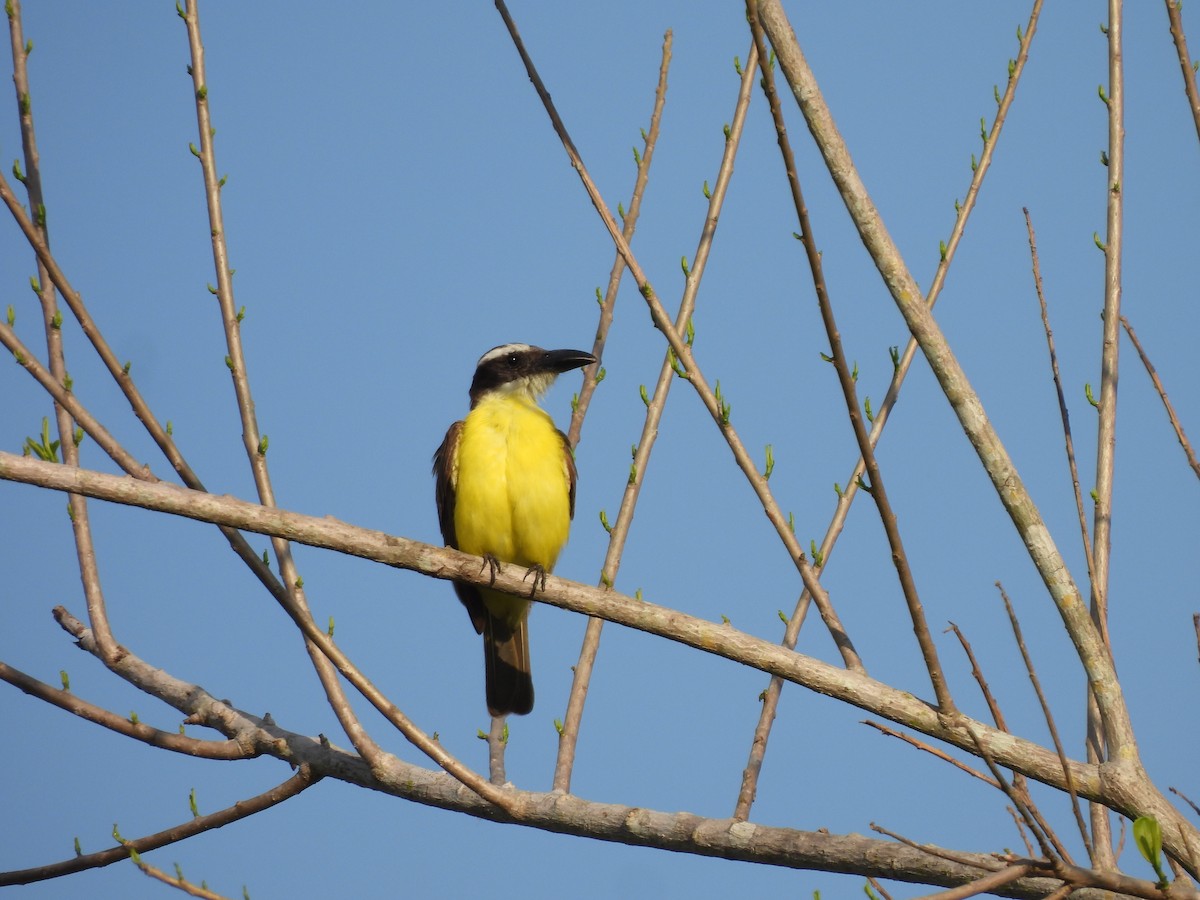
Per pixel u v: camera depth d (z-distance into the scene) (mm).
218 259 10859
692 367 9250
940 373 8891
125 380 9727
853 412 8242
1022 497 8828
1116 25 10797
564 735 11031
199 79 11273
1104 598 9016
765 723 10438
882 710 8641
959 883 8859
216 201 11023
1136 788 8242
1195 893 6645
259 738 10664
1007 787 6969
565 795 10195
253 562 9570
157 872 8758
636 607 9219
